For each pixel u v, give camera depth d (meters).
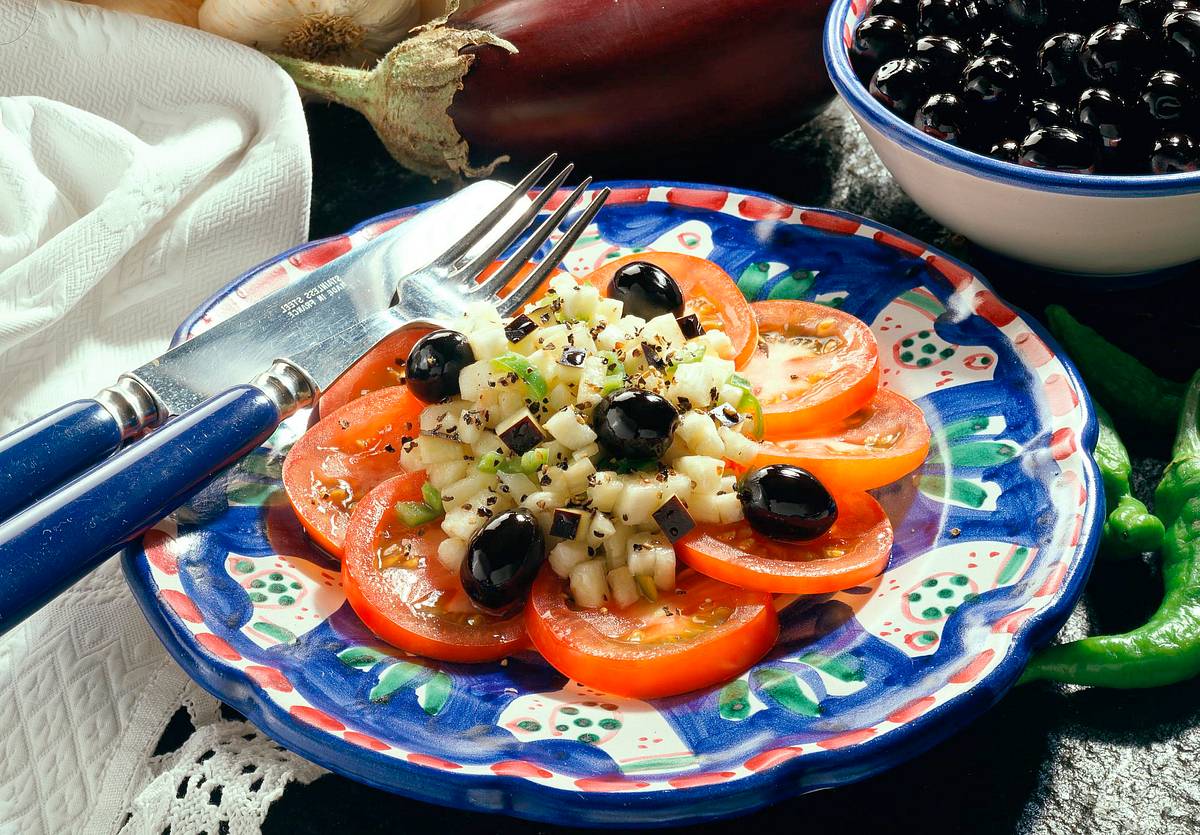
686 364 0.46
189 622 0.41
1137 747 0.41
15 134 0.56
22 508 0.41
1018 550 0.43
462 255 0.52
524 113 0.59
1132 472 0.49
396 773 0.38
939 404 0.48
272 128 0.58
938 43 0.52
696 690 0.41
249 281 0.52
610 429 0.44
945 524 0.44
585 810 0.37
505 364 0.45
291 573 0.44
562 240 0.52
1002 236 0.52
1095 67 0.50
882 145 0.53
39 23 0.61
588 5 0.58
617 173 0.63
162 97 0.61
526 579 0.42
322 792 0.42
